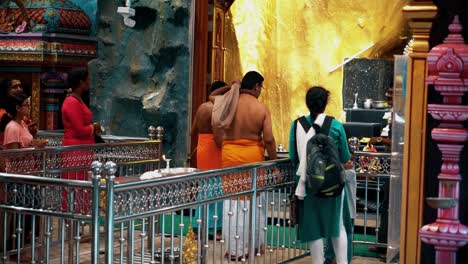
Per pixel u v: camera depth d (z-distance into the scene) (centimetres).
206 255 661
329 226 705
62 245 576
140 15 1179
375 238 898
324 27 1487
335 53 1482
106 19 1208
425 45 484
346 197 739
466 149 479
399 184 654
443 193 470
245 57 1462
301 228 713
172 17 1144
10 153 737
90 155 845
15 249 729
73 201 563
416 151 489
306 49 1491
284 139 1492
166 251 726
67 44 1309
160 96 1156
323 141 689
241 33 1459
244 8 1459
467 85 458
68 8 1327
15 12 1324
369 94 1385
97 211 548
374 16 1464
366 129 1177
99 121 1209
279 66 1498
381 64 1380
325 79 1485
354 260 832
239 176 689
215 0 1196
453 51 459
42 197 579
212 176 650
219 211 854
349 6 1473
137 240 846
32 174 765
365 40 1473
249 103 794
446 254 467
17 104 808
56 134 1077
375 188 1052
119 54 1198
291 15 1495
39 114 1298
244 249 707
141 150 921
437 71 465
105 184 544
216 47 1210
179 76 1146
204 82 1157
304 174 700
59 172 801
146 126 1177
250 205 712
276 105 1494
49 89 1302
